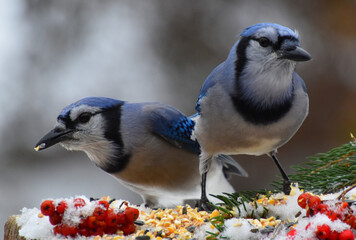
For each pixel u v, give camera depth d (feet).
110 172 23.85
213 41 43.55
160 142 23.63
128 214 16.53
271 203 17.54
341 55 41.04
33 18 46.01
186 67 43.47
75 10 46.14
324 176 19.29
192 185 24.58
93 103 23.16
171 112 23.98
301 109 19.84
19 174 42.47
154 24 45.19
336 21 42.27
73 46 45.73
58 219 16.33
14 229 17.87
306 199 14.69
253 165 38.14
